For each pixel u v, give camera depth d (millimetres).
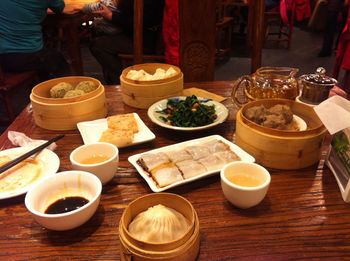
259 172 798
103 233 726
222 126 1195
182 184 860
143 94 1311
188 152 978
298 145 907
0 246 699
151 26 2738
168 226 632
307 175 922
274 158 939
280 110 1020
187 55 1748
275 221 755
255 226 741
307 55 4676
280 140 908
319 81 1170
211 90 1500
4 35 2443
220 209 797
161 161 922
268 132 927
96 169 833
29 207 689
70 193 785
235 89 1313
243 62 4430
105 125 1183
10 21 2412
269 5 4945
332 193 849
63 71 2977
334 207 800
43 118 1185
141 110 1340
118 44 2865
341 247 682
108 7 2863
